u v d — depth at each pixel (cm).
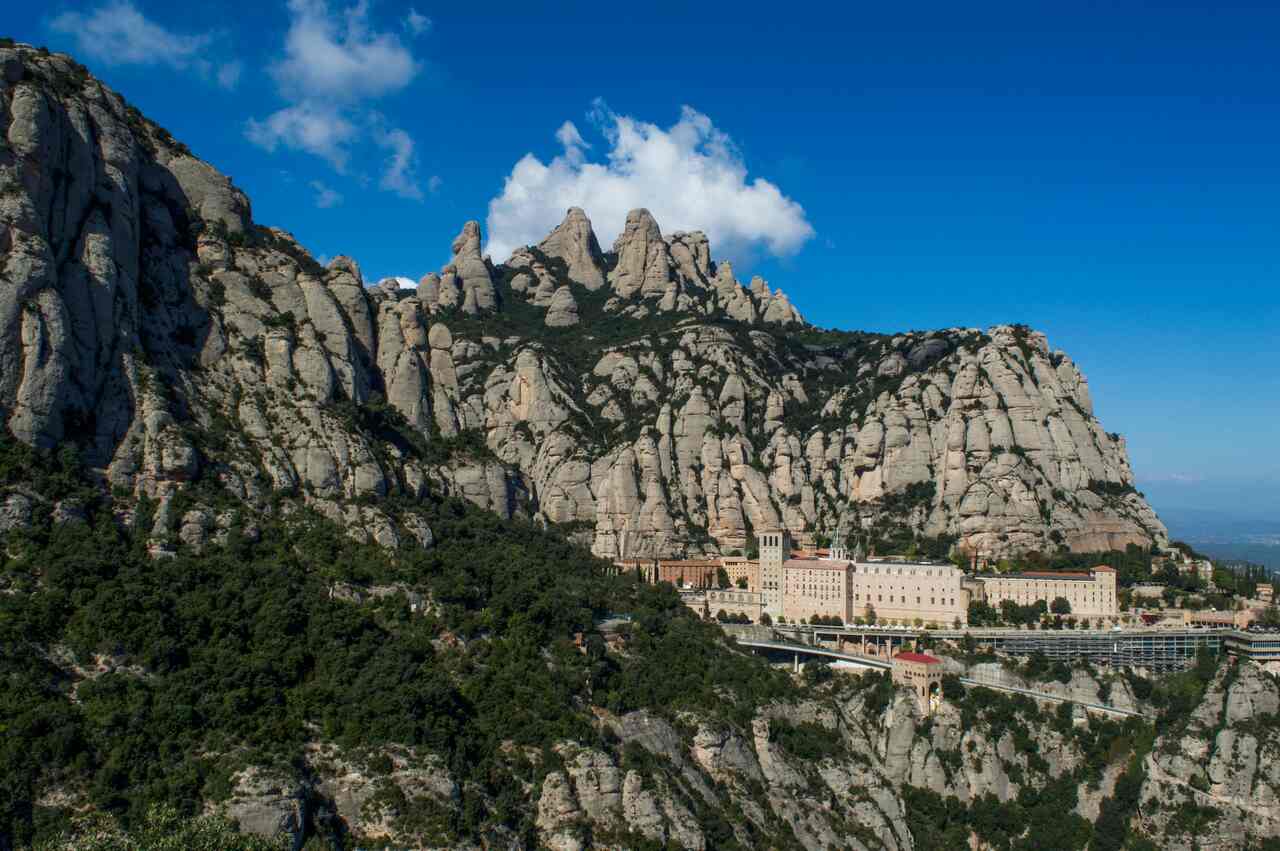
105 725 17912
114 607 19838
